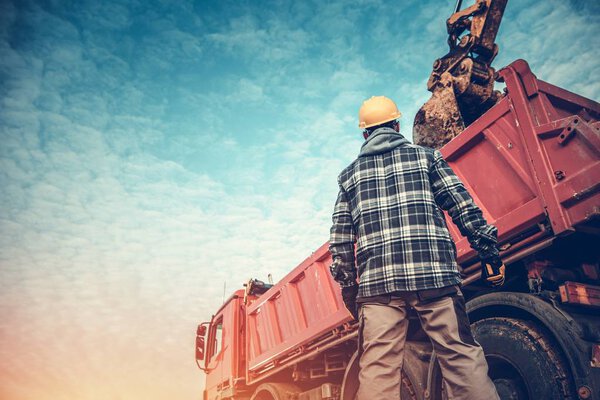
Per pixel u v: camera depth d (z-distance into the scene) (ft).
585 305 7.02
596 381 6.31
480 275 8.60
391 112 8.04
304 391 16.34
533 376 6.98
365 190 7.14
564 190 7.02
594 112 9.43
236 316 21.42
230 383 20.35
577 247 7.99
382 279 6.43
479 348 6.10
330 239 7.41
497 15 11.63
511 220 7.90
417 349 9.76
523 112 7.91
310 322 14.44
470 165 9.18
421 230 6.49
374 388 6.23
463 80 11.20
